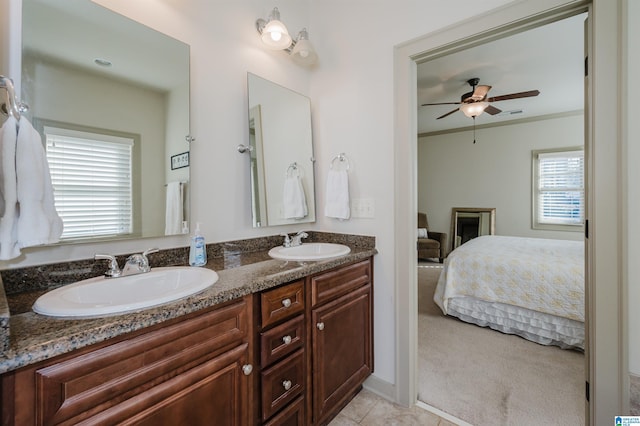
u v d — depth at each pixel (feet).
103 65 3.96
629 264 3.65
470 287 8.74
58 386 2.13
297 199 6.63
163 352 2.72
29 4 3.39
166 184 4.57
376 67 5.93
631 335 3.65
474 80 10.78
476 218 17.65
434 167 19.25
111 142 4.03
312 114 7.07
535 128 15.83
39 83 3.46
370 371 5.84
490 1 4.62
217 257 5.19
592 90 3.89
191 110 4.88
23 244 2.52
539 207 15.92
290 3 6.62
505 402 5.50
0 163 2.41
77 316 2.45
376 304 5.97
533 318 7.82
